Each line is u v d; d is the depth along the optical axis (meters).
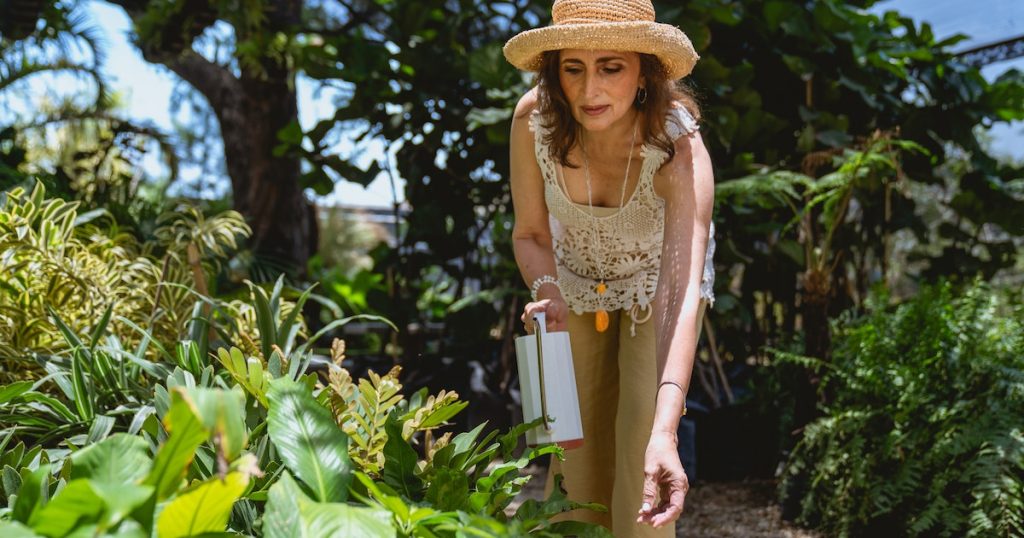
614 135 2.06
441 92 4.95
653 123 1.96
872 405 3.24
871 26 4.81
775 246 4.35
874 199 4.63
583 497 2.31
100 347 2.28
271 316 2.36
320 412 1.62
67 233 2.75
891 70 4.48
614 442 2.39
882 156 3.41
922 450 3.02
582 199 2.18
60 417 2.24
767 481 4.04
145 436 1.83
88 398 2.15
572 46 1.85
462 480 1.61
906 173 4.85
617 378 2.38
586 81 1.88
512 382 4.81
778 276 4.66
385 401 1.82
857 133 4.82
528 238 2.30
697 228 1.91
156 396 1.86
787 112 4.75
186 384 1.92
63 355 2.51
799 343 4.02
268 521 1.32
